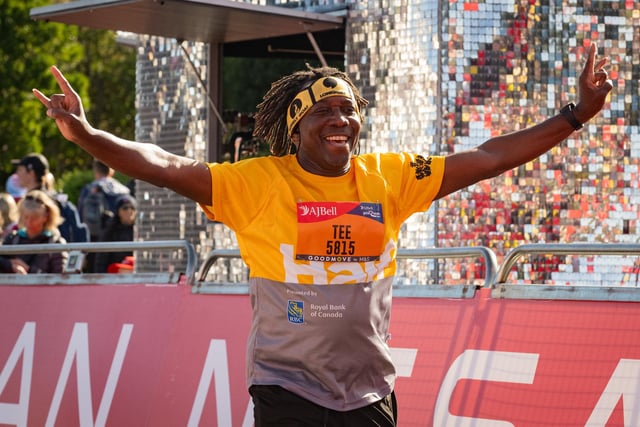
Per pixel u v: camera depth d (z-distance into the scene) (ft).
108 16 29.91
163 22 30.55
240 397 20.75
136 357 22.84
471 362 18.13
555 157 28.32
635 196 28.68
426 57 28.25
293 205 14.32
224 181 14.35
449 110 28.02
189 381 21.72
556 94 28.45
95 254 40.50
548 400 17.07
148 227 36.27
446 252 19.49
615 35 28.68
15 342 25.35
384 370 14.47
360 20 29.91
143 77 36.78
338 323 14.02
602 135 28.58
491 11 28.14
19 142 123.34
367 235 14.23
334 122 14.21
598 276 28.09
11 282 25.94
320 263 14.16
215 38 33.27
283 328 14.14
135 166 13.61
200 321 22.00
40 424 24.26
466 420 17.90
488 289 18.33
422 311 19.04
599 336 16.85
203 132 34.88
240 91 67.77
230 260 33.68
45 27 124.47
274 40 36.76
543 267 28.09
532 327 17.57
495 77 28.17
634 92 28.71
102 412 23.09
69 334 24.35
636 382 16.34
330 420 14.06
